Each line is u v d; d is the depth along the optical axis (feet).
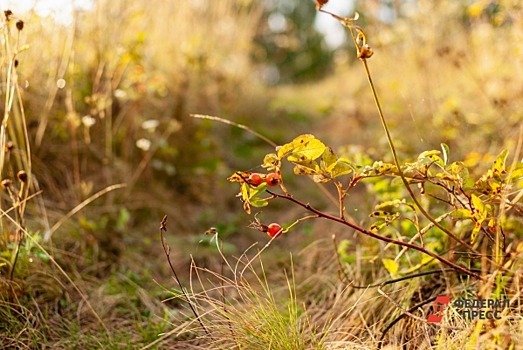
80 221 3.34
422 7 5.21
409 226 2.79
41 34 3.58
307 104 7.63
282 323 2.46
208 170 4.41
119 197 3.83
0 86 3.39
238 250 3.67
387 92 5.58
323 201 4.26
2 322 2.63
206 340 2.61
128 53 3.85
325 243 3.41
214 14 5.92
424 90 4.85
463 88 5.08
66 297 2.91
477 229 2.25
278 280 3.19
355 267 2.96
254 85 6.94
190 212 4.16
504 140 3.69
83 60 4.03
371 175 2.29
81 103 3.90
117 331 2.75
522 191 2.29
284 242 3.76
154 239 3.65
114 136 4.05
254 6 6.84
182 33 5.21
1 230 2.83
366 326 2.53
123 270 3.24
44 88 3.70
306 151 2.22
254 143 5.61
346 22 2.16
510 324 2.18
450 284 2.64
